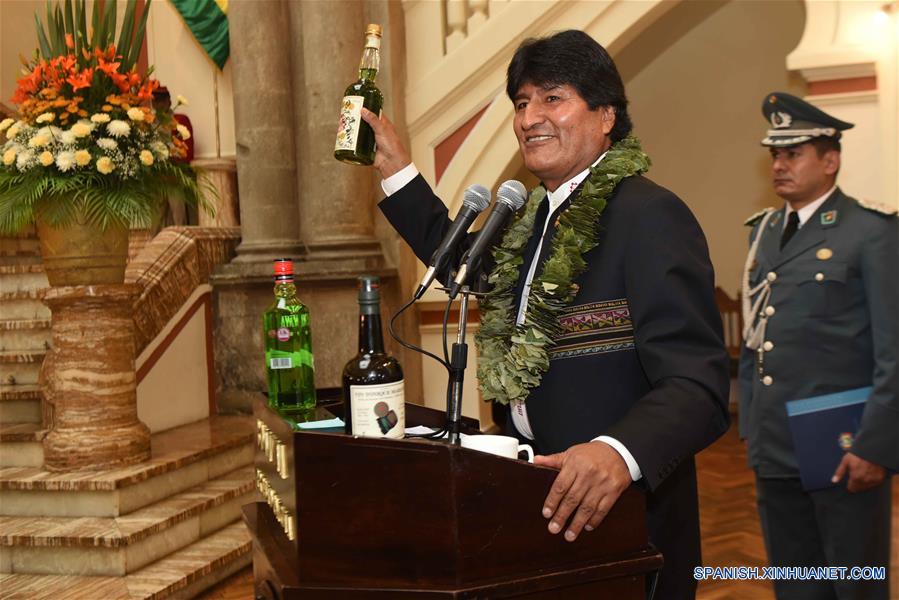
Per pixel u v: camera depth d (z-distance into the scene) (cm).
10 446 377
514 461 124
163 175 366
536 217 180
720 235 764
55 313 360
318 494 124
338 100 469
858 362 255
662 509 164
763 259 281
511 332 170
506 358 162
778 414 265
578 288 159
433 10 488
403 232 196
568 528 127
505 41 471
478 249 148
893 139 405
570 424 158
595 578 126
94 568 326
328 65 468
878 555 251
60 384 360
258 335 484
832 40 410
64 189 334
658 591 162
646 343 147
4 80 600
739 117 755
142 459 369
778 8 736
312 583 123
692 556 166
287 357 168
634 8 453
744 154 755
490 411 508
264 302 482
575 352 158
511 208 151
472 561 120
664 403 136
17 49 610
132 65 362
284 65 492
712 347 145
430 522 120
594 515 127
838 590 252
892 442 242
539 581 122
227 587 344
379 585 121
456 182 482
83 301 355
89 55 350
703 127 765
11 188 339
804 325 262
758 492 276
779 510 269
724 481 505
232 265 485
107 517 345
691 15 704
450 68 481
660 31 697
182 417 461
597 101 168
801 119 268
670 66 768
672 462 133
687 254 150
